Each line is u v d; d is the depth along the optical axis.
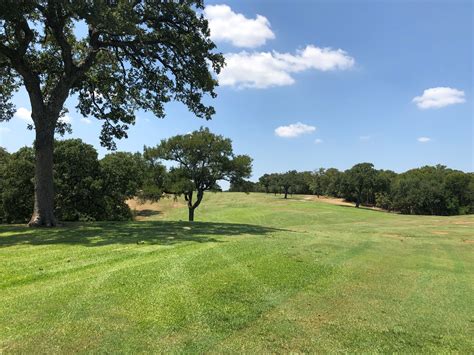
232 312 5.22
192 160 36.75
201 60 17.42
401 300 6.23
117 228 15.18
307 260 9.06
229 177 37.97
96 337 4.31
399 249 12.52
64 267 7.66
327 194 106.81
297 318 5.14
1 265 7.90
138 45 17.25
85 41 20.03
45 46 19.77
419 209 85.75
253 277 7.08
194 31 17.27
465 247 14.27
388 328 4.96
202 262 8.23
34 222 15.61
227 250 9.90
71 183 36.84
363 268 8.62
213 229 15.27
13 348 4.00
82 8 13.27
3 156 39.66
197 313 5.12
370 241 14.11
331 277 7.50
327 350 4.24
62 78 16.33
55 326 4.57
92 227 15.55
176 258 8.62
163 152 36.31
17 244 11.06
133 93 21.03
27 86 15.88
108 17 13.62
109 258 8.64
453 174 86.38
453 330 5.01
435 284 7.55
